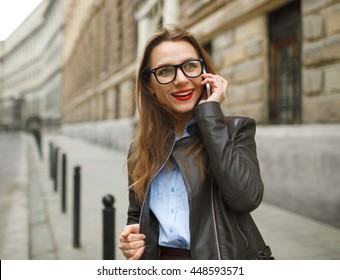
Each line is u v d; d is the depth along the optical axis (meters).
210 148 1.33
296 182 5.50
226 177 1.29
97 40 24.84
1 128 40.78
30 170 11.53
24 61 35.22
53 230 5.13
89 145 22.94
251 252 1.37
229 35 7.73
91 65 26.98
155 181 1.50
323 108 5.18
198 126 1.48
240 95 7.38
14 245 4.51
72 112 35.41
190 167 1.40
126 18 17.81
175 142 1.48
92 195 7.55
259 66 6.76
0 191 8.34
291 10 6.08
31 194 7.76
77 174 4.48
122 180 9.47
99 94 24.03
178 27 1.58
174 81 1.48
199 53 1.58
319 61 5.23
